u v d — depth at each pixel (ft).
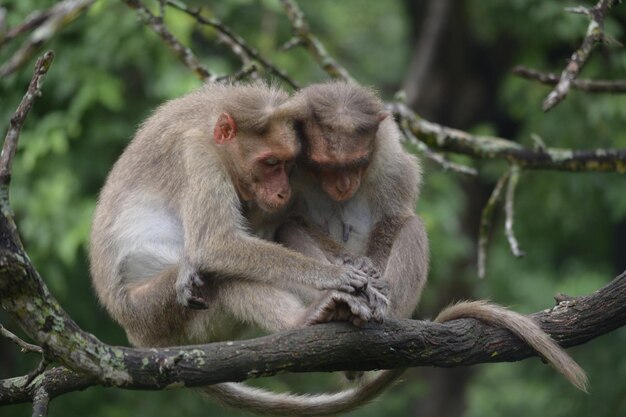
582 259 93.71
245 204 32.78
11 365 67.87
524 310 86.12
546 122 79.71
